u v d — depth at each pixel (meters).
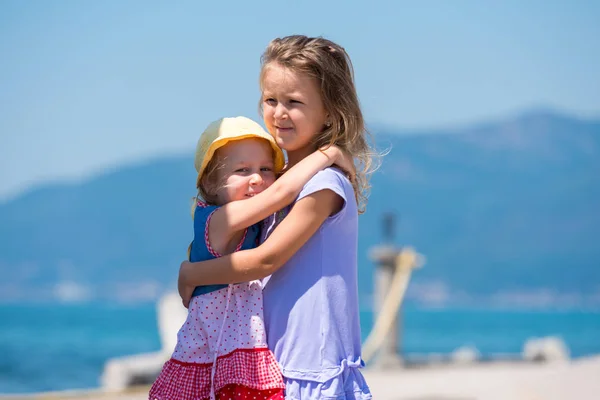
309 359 4.61
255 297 4.75
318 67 4.79
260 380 4.57
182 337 4.76
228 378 4.57
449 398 12.13
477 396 12.21
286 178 4.61
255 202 4.63
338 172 4.75
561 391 11.14
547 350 20.80
